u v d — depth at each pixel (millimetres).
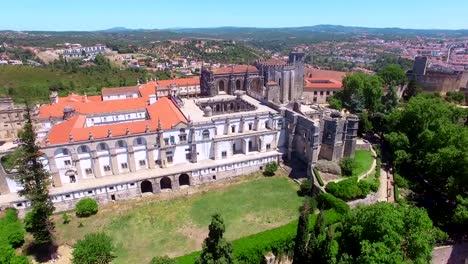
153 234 74938
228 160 99375
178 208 84562
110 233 75438
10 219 74938
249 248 63594
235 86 134250
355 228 53656
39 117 110250
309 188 88312
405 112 101375
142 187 93375
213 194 90688
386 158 103625
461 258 66812
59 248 71312
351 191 80062
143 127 92438
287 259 67750
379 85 131500
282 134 107562
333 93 157125
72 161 86250
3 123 130000
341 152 97250
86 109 110625
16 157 74250
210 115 103812
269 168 99438
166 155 95062
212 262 43531
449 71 177000
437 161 79188
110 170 91688
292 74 133625
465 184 74375
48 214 67625
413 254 51375
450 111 103812
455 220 68688
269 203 85562
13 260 56875
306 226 56625
